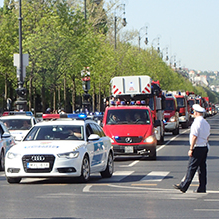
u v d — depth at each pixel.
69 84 119.69
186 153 48.78
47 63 86.19
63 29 87.25
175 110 80.12
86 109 86.88
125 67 132.38
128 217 18.22
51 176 26.98
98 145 30.06
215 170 34.38
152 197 22.75
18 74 68.56
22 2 88.75
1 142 36.53
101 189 25.42
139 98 56.62
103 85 126.31
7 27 87.69
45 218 18.06
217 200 21.92
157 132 59.38
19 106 68.25
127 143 42.00
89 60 89.88
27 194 23.95
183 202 21.42
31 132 30.09
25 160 27.25
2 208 20.12
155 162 40.53
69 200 22.03
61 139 29.33
